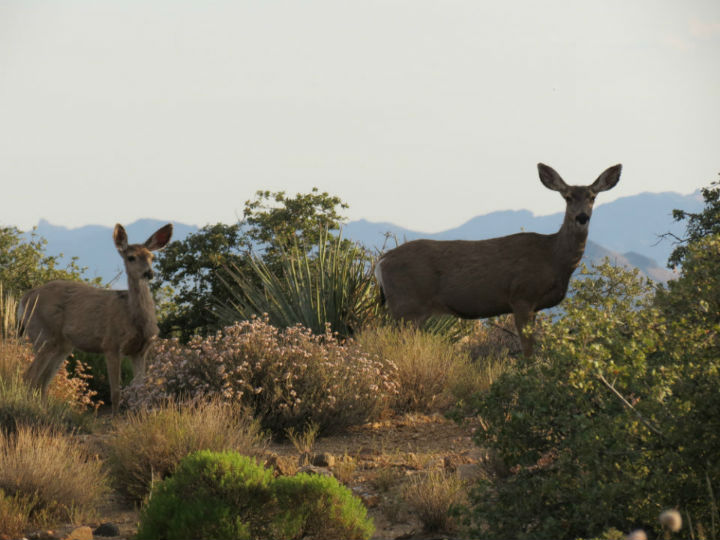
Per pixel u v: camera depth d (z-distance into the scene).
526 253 31.67
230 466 14.62
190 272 55.84
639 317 14.13
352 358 27.23
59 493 17.52
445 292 33.03
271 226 56.62
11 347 31.12
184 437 19.33
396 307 34.09
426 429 25.09
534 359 16.31
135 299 29.34
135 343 29.58
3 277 65.56
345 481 19.00
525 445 14.55
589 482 12.90
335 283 38.72
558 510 13.57
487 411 15.09
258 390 24.38
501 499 13.94
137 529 15.10
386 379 27.45
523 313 31.64
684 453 12.66
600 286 34.97
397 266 33.97
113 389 29.48
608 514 12.50
